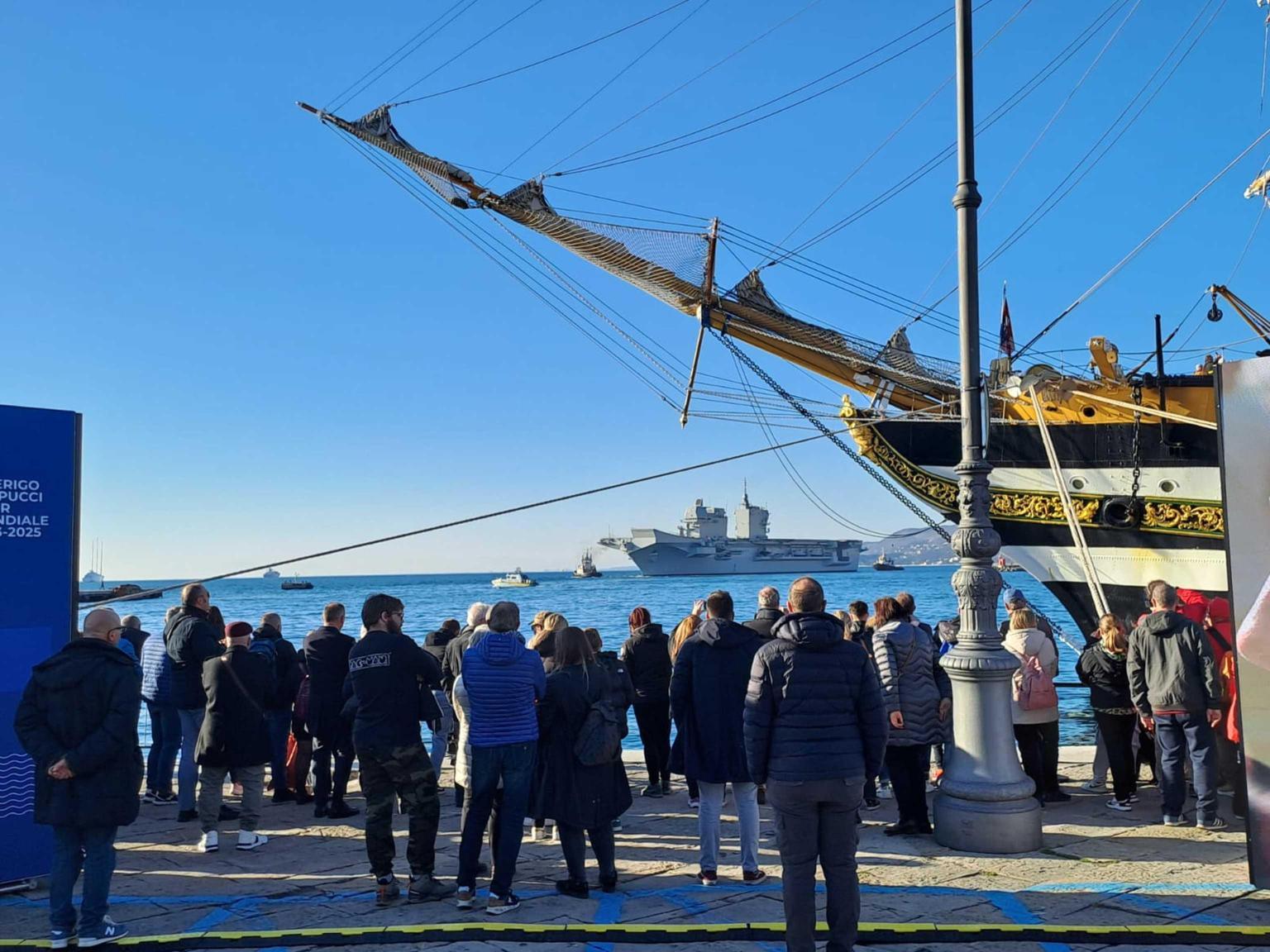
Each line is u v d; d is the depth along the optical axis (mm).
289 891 6445
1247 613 5898
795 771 4727
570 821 6137
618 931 5320
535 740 6066
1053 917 5520
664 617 65188
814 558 182875
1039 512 15922
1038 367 15172
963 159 7762
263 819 8875
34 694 5406
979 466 7602
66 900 5332
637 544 175750
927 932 5195
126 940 5332
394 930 5383
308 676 8992
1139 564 15180
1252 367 5914
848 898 4789
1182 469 14820
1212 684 7469
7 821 6672
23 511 6898
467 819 5988
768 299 16547
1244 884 6094
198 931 5566
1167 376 14953
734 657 6336
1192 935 5113
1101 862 6738
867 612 9633
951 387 16609
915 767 7742
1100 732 8805
